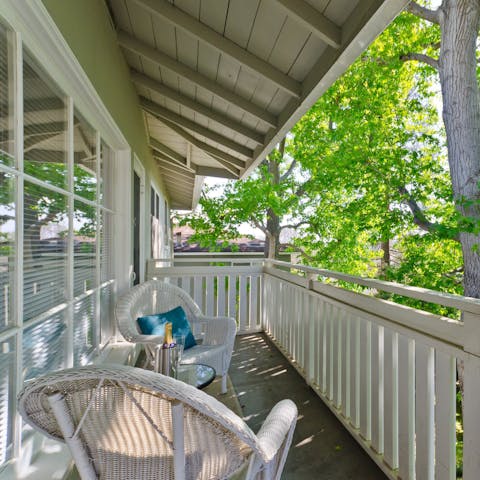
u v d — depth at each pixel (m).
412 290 1.74
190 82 3.20
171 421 1.04
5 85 1.31
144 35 2.87
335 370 2.71
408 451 1.82
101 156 2.84
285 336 4.06
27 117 1.50
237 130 3.71
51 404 1.02
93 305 2.53
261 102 3.09
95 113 2.47
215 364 3.02
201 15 2.30
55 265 1.79
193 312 3.33
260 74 2.53
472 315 1.39
